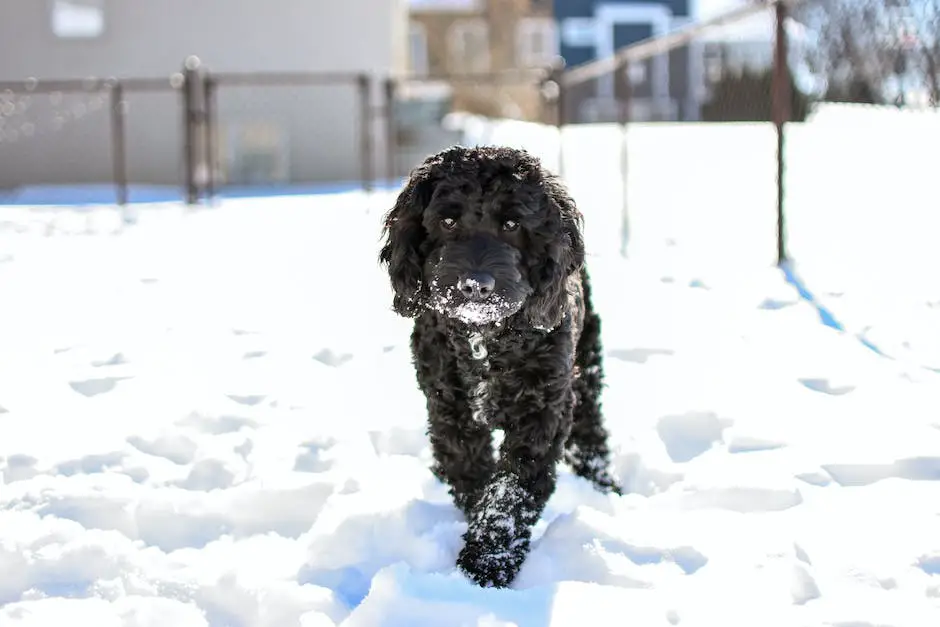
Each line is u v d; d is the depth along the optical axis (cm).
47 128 1030
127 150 1037
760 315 404
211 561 253
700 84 1132
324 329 411
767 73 920
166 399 343
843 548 245
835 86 571
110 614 224
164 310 444
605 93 1254
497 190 265
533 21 1748
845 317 393
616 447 318
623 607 221
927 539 248
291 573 246
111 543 252
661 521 268
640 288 458
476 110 1700
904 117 567
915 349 361
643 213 655
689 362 365
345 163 1066
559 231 269
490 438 277
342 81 1040
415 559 255
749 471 297
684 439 322
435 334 270
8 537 253
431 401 275
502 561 245
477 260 252
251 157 1062
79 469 302
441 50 1741
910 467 295
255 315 433
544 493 263
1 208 835
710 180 729
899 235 493
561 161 769
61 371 367
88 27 1045
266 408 338
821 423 317
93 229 690
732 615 217
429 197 276
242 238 633
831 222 535
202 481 301
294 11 1050
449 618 216
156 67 1042
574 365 293
